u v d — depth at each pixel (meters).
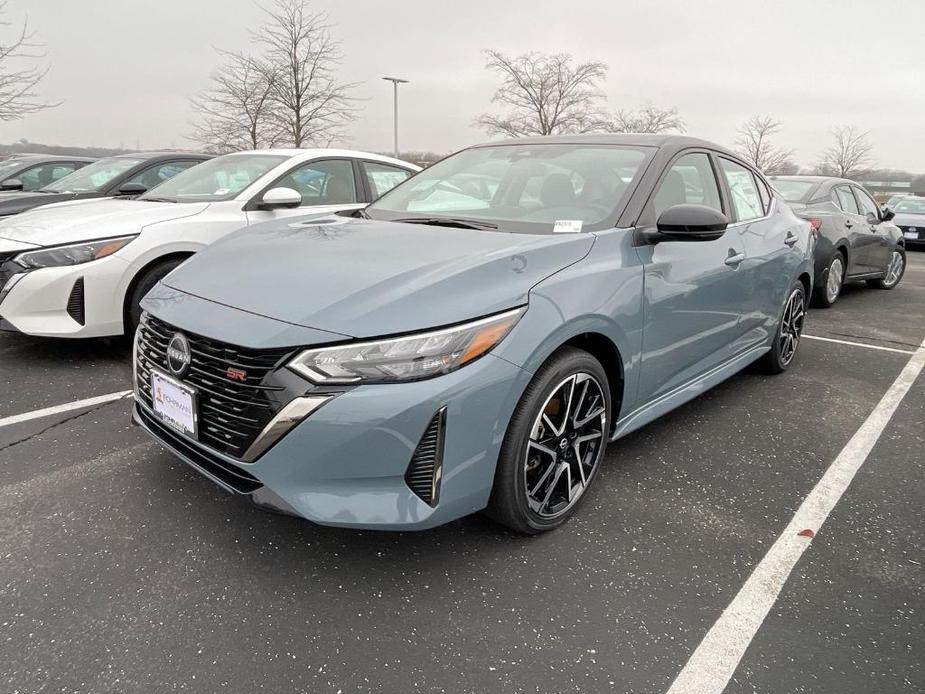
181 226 4.34
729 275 3.25
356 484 1.92
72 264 3.93
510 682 1.72
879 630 1.95
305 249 2.47
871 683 1.75
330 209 5.19
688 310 2.92
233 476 2.08
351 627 1.90
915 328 6.05
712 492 2.75
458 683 1.71
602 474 2.88
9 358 4.29
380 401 1.86
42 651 1.77
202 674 1.72
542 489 2.35
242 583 2.08
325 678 1.72
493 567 2.20
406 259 2.25
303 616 1.94
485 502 2.13
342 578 2.12
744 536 2.43
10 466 2.79
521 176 3.12
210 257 2.59
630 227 2.67
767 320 3.91
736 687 1.72
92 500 2.53
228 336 1.97
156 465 2.82
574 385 2.34
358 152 5.70
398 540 2.33
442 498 1.97
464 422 1.96
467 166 3.44
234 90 19.89
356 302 1.98
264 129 20.30
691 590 2.11
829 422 3.57
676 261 2.80
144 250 4.14
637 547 2.34
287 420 1.87
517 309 2.09
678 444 3.23
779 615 2.00
